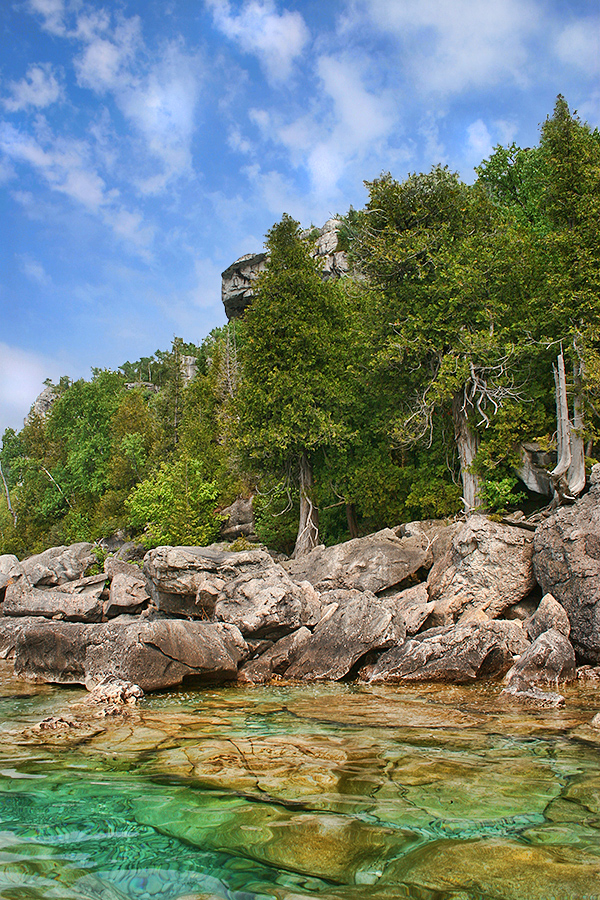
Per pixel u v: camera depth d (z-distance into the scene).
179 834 5.41
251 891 4.38
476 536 17.67
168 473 41.53
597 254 23.59
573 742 8.41
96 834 5.46
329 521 32.44
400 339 25.81
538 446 23.47
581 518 15.88
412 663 13.86
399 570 19.52
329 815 5.81
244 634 16.12
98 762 7.71
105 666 13.52
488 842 5.16
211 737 8.96
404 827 5.49
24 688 14.25
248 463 29.98
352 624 15.27
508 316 25.62
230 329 69.75
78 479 62.47
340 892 4.34
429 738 8.72
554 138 25.83
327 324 31.02
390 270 27.73
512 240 25.59
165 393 66.56
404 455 29.69
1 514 75.50
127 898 4.29
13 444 88.88
